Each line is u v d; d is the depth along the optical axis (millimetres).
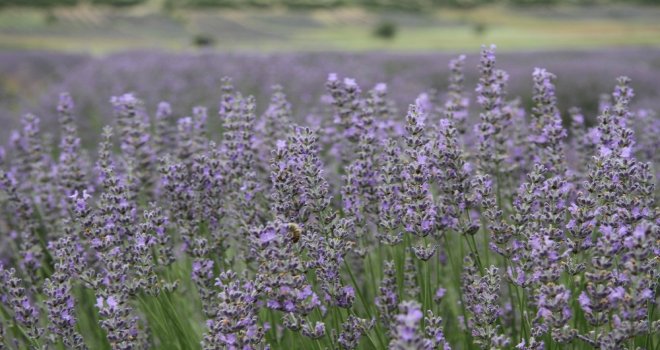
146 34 49562
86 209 2598
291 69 12180
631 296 2082
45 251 3707
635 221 2410
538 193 2494
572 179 3260
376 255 3400
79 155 3861
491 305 2445
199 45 37500
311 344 2684
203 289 2717
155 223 2760
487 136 3283
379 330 2904
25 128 4168
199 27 54250
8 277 2783
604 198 2484
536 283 2416
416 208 2559
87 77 12445
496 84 3314
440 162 2750
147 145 3799
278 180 2572
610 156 2578
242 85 10977
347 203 2830
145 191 3738
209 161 3141
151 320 3172
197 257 2822
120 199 2779
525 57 18406
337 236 2498
